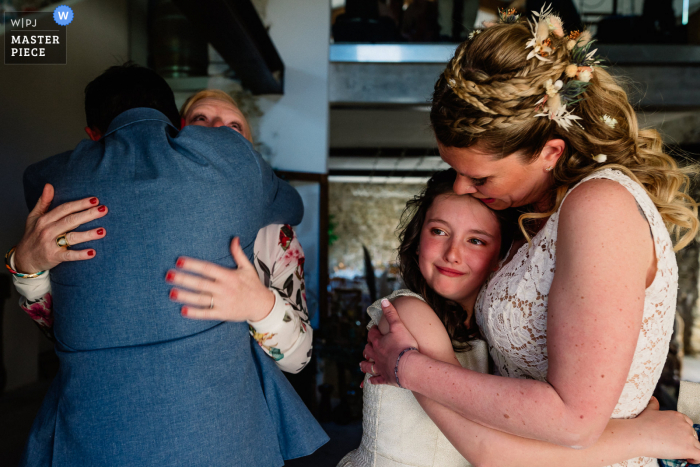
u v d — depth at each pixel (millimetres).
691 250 6125
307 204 5484
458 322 1111
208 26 3582
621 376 710
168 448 898
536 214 868
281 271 1278
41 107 4094
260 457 1051
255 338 1079
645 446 839
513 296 914
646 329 824
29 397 3650
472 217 1016
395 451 1057
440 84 866
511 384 788
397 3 5918
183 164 915
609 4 5992
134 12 5363
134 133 975
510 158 819
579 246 746
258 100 5613
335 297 5355
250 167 1010
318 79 5613
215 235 928
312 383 3787
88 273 887
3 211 3744
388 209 11188
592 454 822
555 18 869
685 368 5008
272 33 5625
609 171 813
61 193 915
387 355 972
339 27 5938
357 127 7199
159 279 891
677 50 5656
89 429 892
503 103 770
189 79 5504
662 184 879
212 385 938
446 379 856
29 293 1011
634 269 729
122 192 887
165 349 900
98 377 897
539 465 826
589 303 715
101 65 4867
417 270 1150
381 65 5754
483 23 917
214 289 900
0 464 2656
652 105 5707
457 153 842
